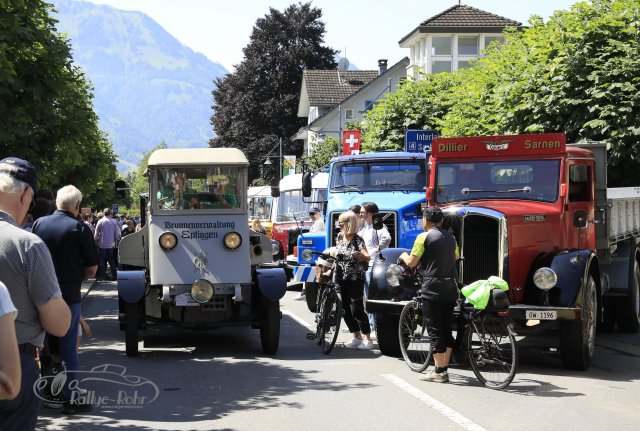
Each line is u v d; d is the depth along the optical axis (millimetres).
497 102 20062
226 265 11984
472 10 53844
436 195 11789
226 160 12219
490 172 11617
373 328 13797
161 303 12078
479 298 9242
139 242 12633
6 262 4453
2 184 4617
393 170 16500
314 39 72688
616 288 13625
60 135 18500
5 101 17234
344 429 7355
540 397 8773
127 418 7859
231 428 7426
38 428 7492
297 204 25031
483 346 9359
